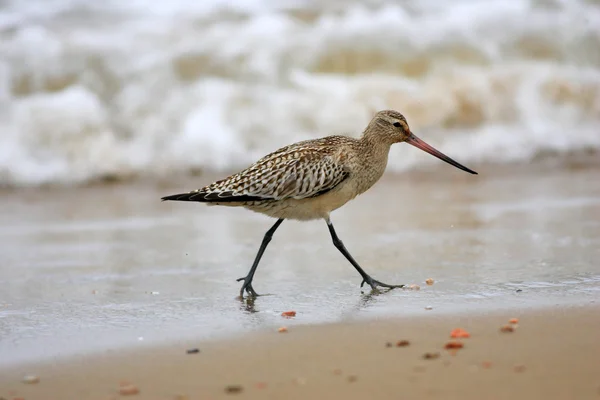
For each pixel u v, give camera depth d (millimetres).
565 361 10078
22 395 9742
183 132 29844
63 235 20516
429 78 33125
